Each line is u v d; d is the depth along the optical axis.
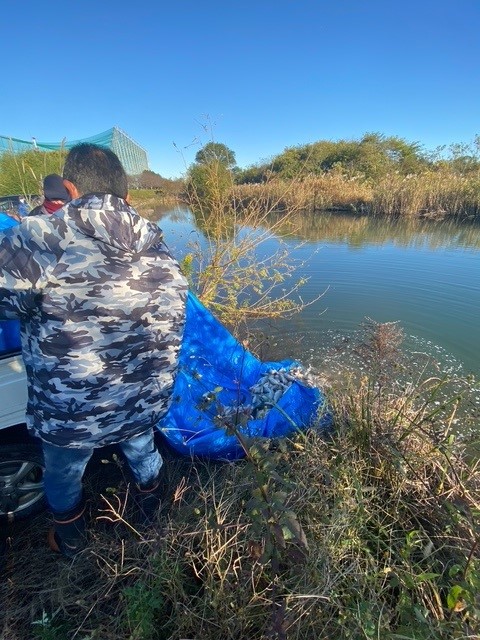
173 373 1.56
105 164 1.32
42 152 6.41
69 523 1.61
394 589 1.48
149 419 1.54
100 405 1.36
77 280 1.20
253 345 3.98
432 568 1.52
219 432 2.18
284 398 2.51
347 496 1.74
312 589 1.36
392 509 1.79
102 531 1.78
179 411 2.26
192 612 1.38
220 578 1.45
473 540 1.49
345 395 2.45
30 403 1.41
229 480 1.90
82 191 1.32
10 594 1.58
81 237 1.18
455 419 2.45
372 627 1.20
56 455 1.45
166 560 1.50
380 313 5.07
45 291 1.18
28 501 1.87
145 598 1.38
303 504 1.69
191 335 2.56
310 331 4.58
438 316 4.96
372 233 11.54
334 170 21.52
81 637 1.42
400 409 2.21
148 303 1.35
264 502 1.22
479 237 10.55
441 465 1.96
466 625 1.21
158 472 1.80
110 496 1.97
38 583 1.63
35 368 1.30
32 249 1.15
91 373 1.30
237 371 2.78
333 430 2.29
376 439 2.03
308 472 1.87
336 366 3.74
